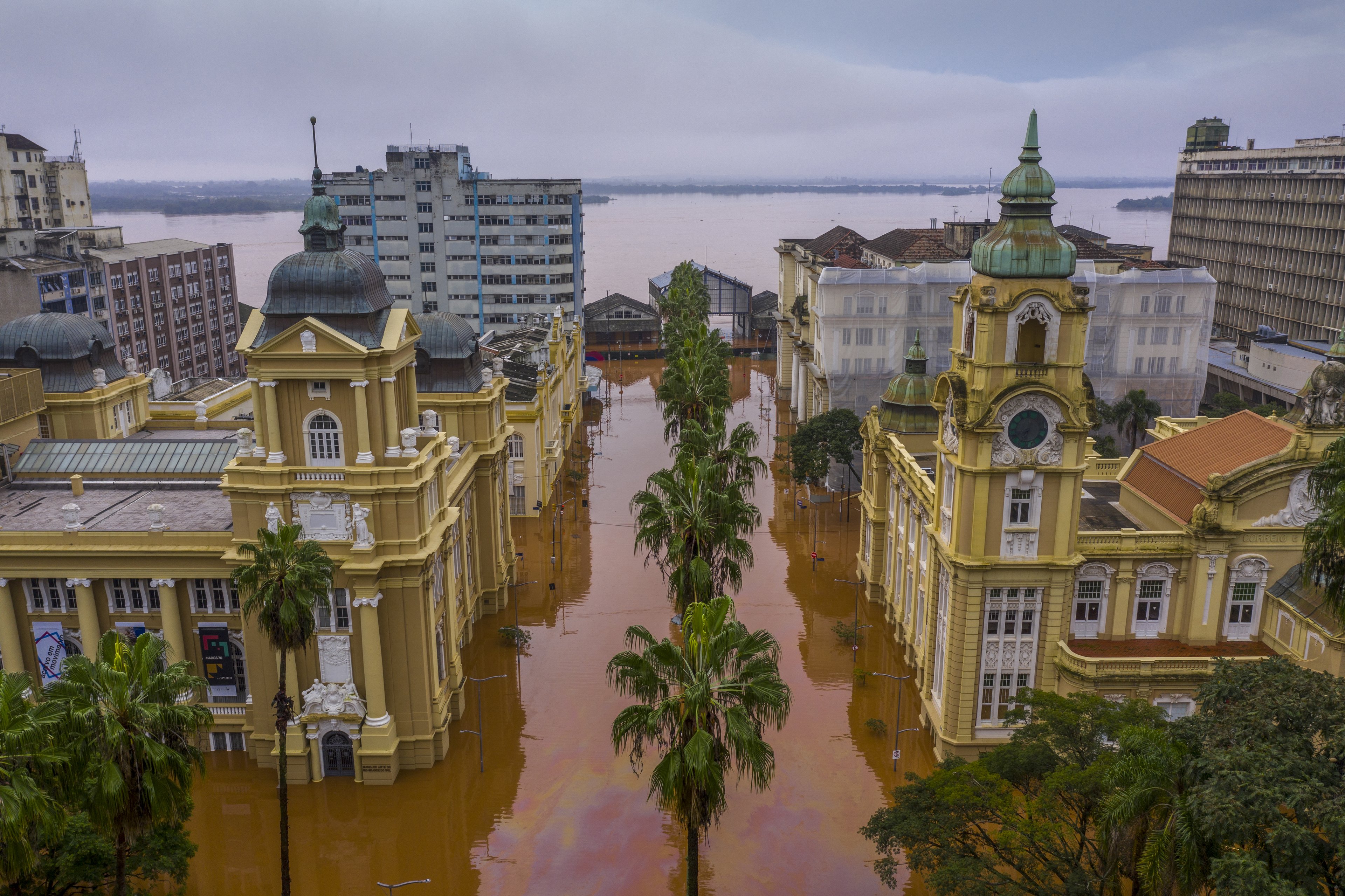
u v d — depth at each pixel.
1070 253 55.66
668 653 40.78
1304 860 29.81
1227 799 30.98
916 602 75.56
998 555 59.59
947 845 42.72
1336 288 158.88
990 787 43.69
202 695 64.31
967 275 127.88
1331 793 30.81
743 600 91.56
